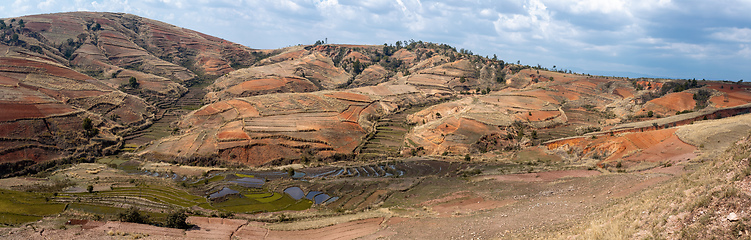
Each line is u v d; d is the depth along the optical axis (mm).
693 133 86625
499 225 43656
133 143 131500
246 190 85562
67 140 112812
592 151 100938
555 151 108938
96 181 85188
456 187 74375
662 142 89812
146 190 80312
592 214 37938
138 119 153625
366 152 129375
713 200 25312
